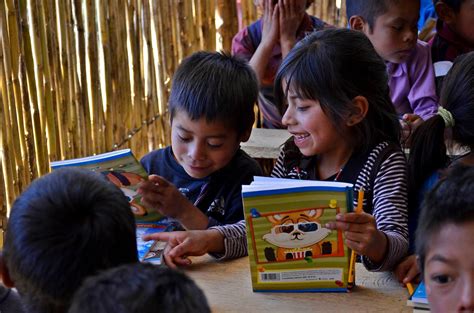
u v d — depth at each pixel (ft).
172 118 6.09
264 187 4.60
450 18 9.47
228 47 12.35
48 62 8.44
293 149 6.15
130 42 10.12
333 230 4.68
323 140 5.67
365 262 5.12
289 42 9.60
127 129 10.22
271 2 9.68
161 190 5.61
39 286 3.37
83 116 9.17
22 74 8.08
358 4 9.04
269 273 4.86
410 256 5.13
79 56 9.01
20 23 7.97
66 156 8.93
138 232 5.83
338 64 5.50
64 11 8.61
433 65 9.31
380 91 5.74
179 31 11.30
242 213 6.27
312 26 10.10
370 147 5.70
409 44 8.79
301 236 4.73
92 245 3.34
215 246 5.39
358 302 4.75
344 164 5.79
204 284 5.05
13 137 8.10
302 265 4.82
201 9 11.78
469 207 3.58
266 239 4.76
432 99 9.03
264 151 8.80
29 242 3.35
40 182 3.57
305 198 4.60
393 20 8.65
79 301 2.56
